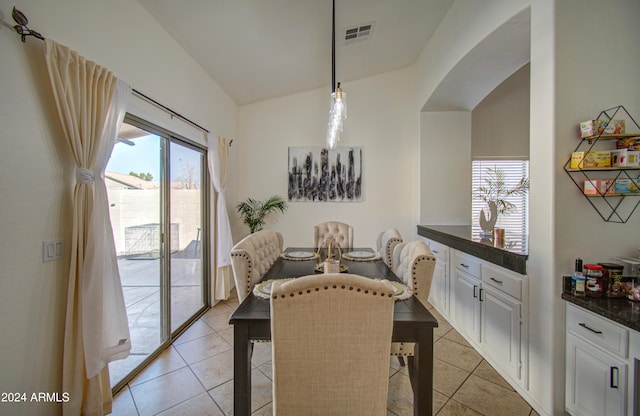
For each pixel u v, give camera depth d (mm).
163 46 2492
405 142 4336
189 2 2234
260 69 3506
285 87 4121
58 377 1512
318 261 2619
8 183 1289
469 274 2625
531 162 1833
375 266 2428
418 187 4023
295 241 4395
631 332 1282
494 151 4098
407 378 2121
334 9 2486
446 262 3137
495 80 3109
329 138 2787
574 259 1666
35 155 1399
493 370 2201
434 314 3289
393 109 4344
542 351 1736
